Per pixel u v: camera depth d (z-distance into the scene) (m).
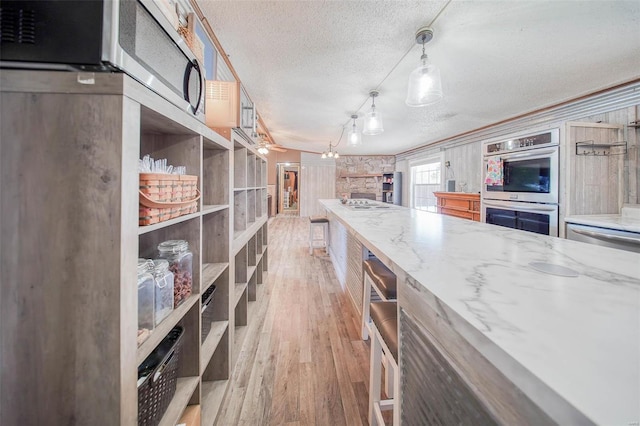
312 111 4.02
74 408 0.65
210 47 2.09
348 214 2.12
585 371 0.33
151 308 0.87
